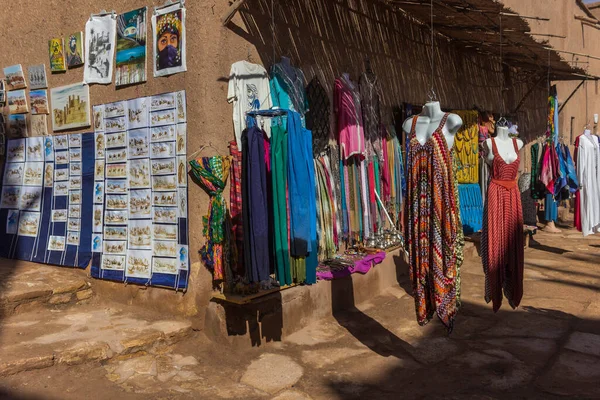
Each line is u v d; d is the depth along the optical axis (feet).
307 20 19.20
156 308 16.80
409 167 14.37
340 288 19.39
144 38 16.75
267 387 13.15
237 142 15.90
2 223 21.54
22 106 20.99
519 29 24.86
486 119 33.78
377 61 23.41
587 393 12.94
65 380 12.80
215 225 14.93
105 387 12.69
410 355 15.48
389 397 12.85
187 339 15.57
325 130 19.74
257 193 13.51
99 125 18.25
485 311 19.65
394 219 24.02
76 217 19.16
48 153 20.13
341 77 20.36
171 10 15.93
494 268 16.76
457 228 13.79
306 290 17.65
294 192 14.06
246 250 13.69
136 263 17.22
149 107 16.71
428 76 27.86
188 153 15.78
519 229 16.84
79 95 18.90
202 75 15.35
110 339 14.33
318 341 16.40
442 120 13.82
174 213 16.29
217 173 14.98
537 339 16.72
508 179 16.67
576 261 28.63
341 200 20.24
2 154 21.79
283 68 17.42
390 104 24.31
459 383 13.58
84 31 18.66
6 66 21.42
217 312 15.38
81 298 17.97
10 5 21.16
